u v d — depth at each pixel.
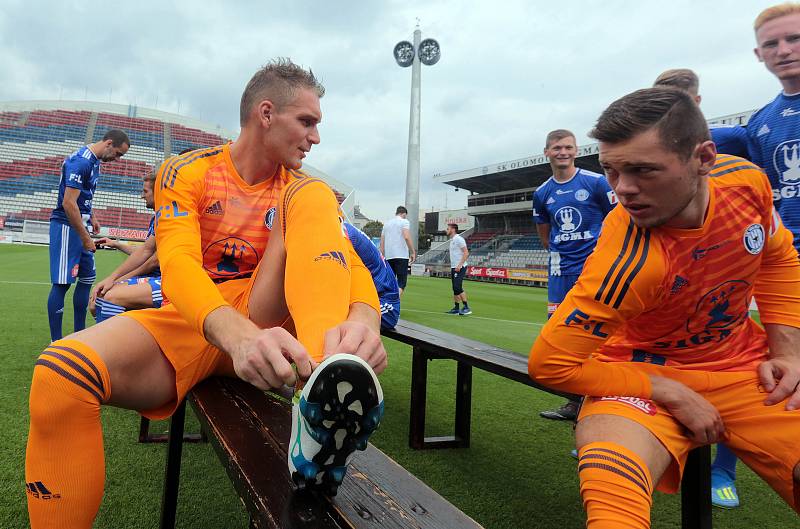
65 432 0.99
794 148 2.12
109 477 1.90
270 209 1.46
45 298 6.67
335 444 0.75
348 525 0.71
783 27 2.07
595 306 1.08
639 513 0.91
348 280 1.02
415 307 9.42
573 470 2.18
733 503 1.90
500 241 35.38
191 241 1.22
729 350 1.29
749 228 1.15
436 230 50.22
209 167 1.40
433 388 3.62
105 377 1.04
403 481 0.90
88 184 4.02
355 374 0.72
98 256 20.50
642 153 0.96
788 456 1.13
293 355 0.80
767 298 1.31
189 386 1.32
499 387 3.68
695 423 1.08
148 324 1.18
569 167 3.27
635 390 1.12
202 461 2.09
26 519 1.52
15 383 2.89
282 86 1.32
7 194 32.84
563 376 1.12
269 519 0.70
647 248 1.08
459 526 0.73
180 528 1.56
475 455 2.34
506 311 9.28
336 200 1.22
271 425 1.09
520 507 1.82
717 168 1.20
